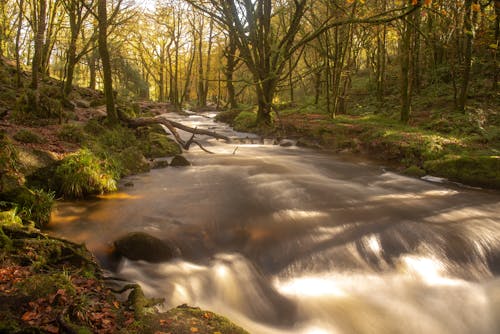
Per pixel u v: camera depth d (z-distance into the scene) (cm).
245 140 1767
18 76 1642
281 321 478
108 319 381
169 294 484
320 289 541
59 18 2509
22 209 611
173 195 845
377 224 717
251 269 569
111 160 968
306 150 1576
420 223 733
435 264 615
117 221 677
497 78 1933
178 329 376
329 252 618
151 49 4362
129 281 496
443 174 1100
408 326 486
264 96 1934
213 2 1730
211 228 675
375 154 1400
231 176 1042
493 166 1032
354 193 912
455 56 2245
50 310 363
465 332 489
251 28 1784
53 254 485
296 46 1677
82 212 712
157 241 568
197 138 1845
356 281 563
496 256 650
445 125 1543
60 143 965
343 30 2136
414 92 2352
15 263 446
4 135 724
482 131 1416
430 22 1923
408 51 1688
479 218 772
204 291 509
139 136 1430
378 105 2423
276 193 882
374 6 1873
